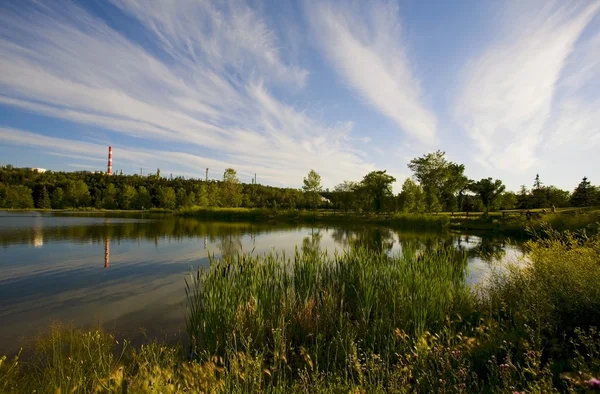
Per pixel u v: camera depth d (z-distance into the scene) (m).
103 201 86.75
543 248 7.50
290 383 4.89
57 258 16.95
